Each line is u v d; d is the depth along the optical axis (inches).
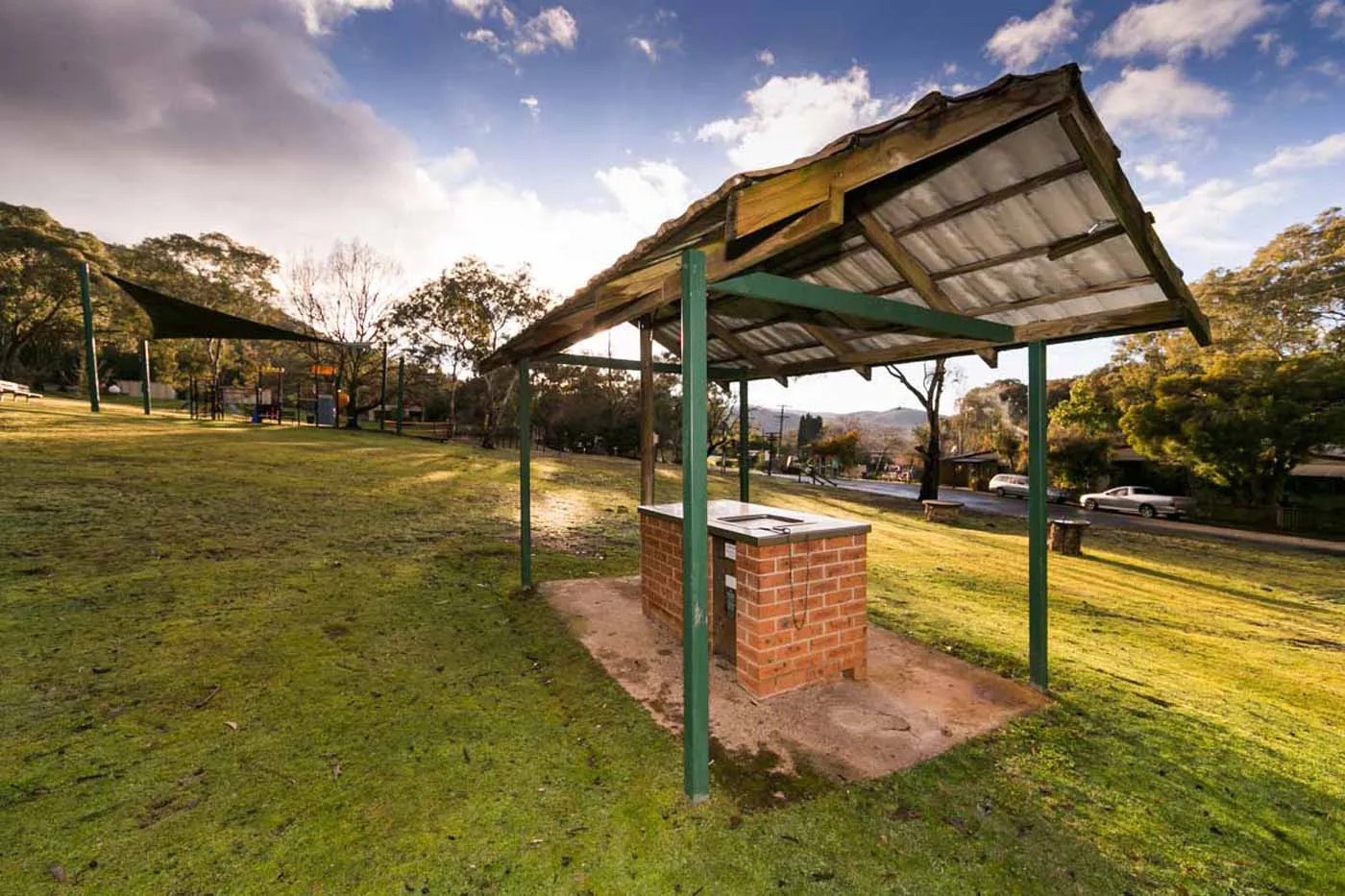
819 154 84.0
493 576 226.8
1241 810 97.3
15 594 157.3
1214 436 719.7
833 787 98.0
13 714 104.3
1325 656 208.8
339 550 236.7
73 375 1362.0
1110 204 90.8
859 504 679.1
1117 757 112.5
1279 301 904.3
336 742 103.9
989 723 123.2
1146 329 125.0
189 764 94.4
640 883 75.2
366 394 1209.4
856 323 172.7
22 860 72.2
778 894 74.1
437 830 83.0
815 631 136.6
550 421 1183.6
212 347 1325.0
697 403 94.4
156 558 199.9
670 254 99.7
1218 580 374.6
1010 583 291.9
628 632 169.6
